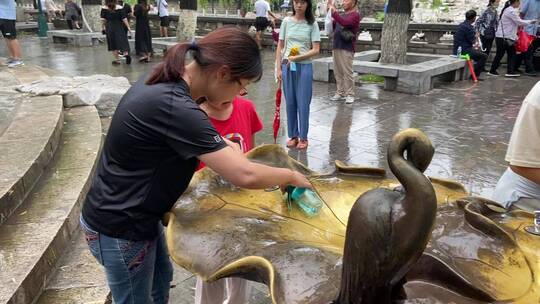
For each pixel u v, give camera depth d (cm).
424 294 135
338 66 791
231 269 146
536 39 1141
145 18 1228
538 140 224
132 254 180
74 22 2014
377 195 125
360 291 125
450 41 1457
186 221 181
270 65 1231
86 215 181
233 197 206
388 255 120
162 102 157
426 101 816
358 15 768
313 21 527
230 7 3309
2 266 259
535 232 174
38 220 313
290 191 200
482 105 788
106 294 268
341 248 169
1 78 718
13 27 846
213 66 160
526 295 135
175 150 161
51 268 285
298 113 552
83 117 555
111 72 1086
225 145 161
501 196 250
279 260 150
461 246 158
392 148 124
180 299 291
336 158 530
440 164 512
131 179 170
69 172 393
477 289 132
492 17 1110
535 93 223
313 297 133
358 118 698
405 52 967
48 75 770
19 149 392
